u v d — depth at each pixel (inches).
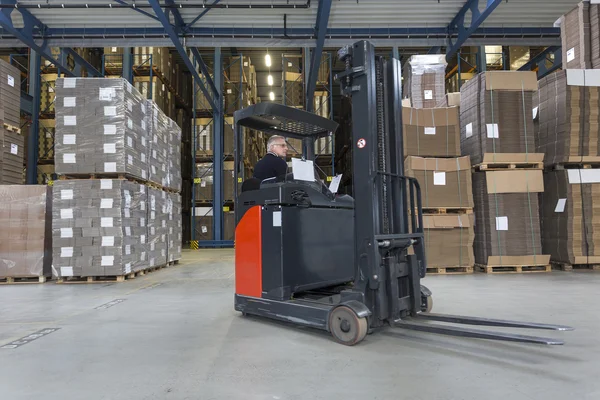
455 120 244.5
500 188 237.1
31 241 231.5
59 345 108.0
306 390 76.5
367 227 109.9
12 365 92.6
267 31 354.6
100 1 315.0
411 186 129.3
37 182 438.0
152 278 243.9
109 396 75.2
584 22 245.8
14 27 326.0
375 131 112.8
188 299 173.9
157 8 278.8
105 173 230.8
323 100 492.1
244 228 140.4
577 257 239.8
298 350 101.8
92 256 225.6
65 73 445.4
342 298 114.3
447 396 73.1
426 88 275.0
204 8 321.1
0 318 140.9
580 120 239.8
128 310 152.4
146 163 268.1
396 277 115.0
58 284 223.6
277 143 162.6
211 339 112.4
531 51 477.7
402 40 362.9
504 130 239.5
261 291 133.4
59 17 338.0
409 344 105.6
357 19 345.7
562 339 107.3
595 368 86.5
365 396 73.5
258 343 108.3
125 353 100.7
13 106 289.4
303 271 134.7
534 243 237.1
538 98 261.9
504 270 244.1
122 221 229.8
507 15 353.7
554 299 158.9
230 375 85.0
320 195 144.9
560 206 245.3
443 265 236.5
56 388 79.3
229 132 521.3
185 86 600.7
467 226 235.9
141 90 454.9
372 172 110.2
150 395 75.3
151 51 456.1
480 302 154.5
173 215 329.4
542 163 244.1
